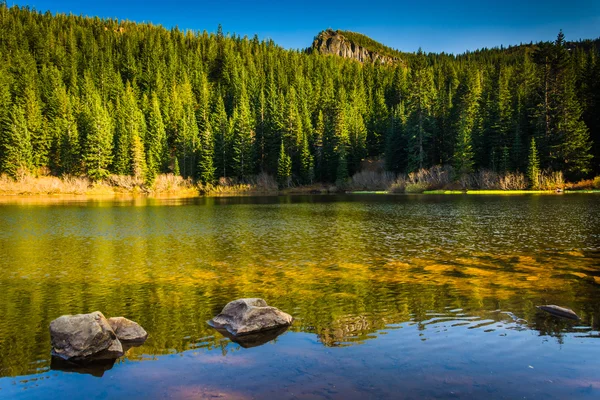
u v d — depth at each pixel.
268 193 83.06
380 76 144.88
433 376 6.47
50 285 13.08
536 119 71.44
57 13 188.25
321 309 10.25
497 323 8.95
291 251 18.81
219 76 151.38
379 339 8.13
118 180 82.31
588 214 31.70
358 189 82.31
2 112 84.31
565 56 67.38
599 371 6.59
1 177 77.12
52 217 35.84
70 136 84.00
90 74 122.00
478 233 23.23
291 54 164.75
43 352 7.88
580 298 10.79
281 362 7.12
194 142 91.38
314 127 100.06
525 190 64.06
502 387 6.07
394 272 14.34
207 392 6.09
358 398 5.78
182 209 44.59
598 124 69.38
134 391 6.21
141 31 195.00
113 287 12.79
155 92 117.38
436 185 71.06
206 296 11.70
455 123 73.88
